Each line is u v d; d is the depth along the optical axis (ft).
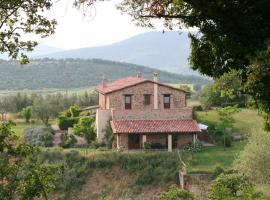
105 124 197.88
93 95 319.47
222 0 45.34
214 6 45.96
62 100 304.09
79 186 154.51
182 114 197.47
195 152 175.52
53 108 265.75
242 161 124.98
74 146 192.44
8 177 45.21
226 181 71.46
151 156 164.35
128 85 201.77
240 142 192.03
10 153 46.24
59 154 165.27
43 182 46.42
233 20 45.98
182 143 190.19
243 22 45.39
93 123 209.67
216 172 143.84
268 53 41.50
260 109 48.57
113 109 196.13
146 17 49.75
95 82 596.29
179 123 192.54
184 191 77.05
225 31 46.73
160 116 196.44
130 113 195.83
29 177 45.98
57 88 560.61
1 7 46.16
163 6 49.03
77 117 234.99
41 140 193.36
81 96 319.88
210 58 49.70
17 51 47.55
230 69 48.32
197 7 46.09
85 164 162.71
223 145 187.32
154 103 202.59
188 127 189.67
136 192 153.79
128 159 163.63
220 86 50.16
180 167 156.76
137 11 49.47
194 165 157.48
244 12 45.60
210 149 182.19
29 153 46.68
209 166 154.71
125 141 188.65
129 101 201.87
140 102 202.08
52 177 47.26
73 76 604.49
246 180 74.74
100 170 161.99
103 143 195.11
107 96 203.31
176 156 164.76
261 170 120.88
